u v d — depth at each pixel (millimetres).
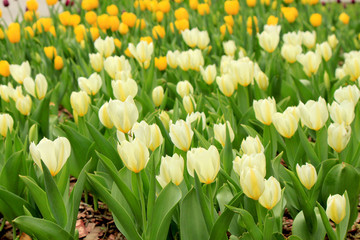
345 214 2391
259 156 2092
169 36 6516
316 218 2535
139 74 4746
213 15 6949
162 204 2379
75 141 3156
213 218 2373
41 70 5273
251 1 6496
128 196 2379
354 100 2979
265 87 3795
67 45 5973
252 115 3602
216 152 2121
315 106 2545
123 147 2131
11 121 3172
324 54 4395
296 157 2912
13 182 2879
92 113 3631
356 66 3773
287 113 2566
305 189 2672
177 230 2777
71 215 2469
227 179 2557
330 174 2734
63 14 6672
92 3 6445
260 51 5504
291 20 6301
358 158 2965
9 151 2977
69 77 5133
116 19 5633
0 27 6734
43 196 2412
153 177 2314
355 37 6945
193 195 2350
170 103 4371
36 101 4312
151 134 2486
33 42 6066
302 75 4512
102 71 4359
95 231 3225
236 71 3523
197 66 4402
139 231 2518
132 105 2322
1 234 3250
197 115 2980
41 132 3781
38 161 2256
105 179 2896
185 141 2361
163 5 6480
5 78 4711
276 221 2471
